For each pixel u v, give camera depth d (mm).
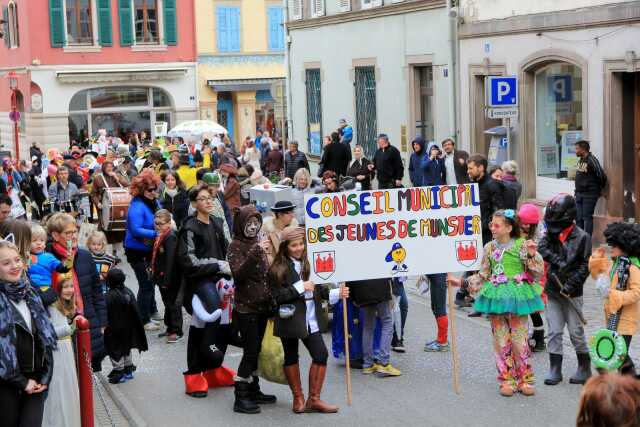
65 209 23172
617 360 9008
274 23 51688
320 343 10398
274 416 10352
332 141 26344
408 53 27328
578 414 4410
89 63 48281
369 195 10555
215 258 11141
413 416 10164
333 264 10508
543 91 21609
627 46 18266
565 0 20047
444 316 12578
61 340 9078
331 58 32625
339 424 10016
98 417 10438
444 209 10734
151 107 49844
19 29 48656
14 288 8086
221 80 50688
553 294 10859
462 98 24641
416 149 21812
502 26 22312
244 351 10430
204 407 10750
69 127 48406
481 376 11500
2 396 8055
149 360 12930
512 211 10586
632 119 18938
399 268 10703
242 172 22141
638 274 9727
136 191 14680
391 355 12570
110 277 11719
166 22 49312
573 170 20672
